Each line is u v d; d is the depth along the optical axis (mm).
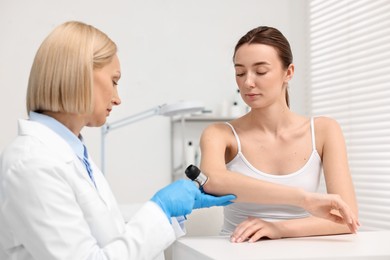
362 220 2668
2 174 882
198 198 1073
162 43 3148
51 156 904
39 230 842
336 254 845
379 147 2537
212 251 892
